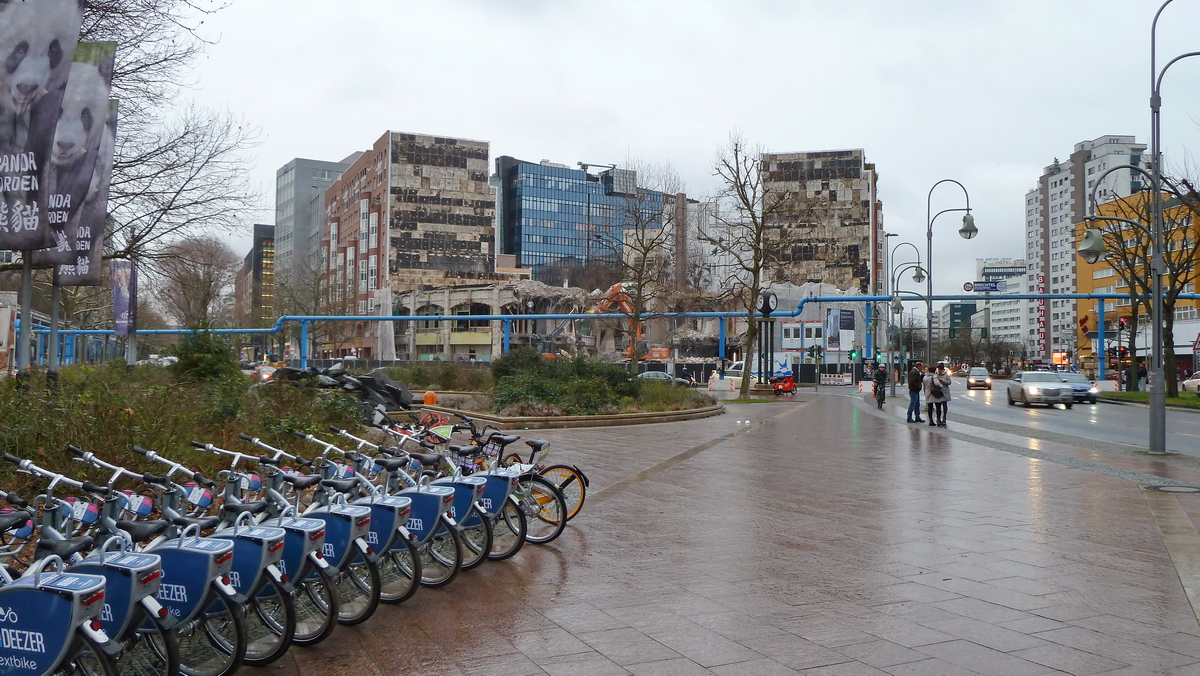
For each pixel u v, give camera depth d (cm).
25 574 384
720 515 938
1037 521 905
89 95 1242
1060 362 9994
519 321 8750
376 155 12119
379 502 594
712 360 8344
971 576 676
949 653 500
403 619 569
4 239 1099
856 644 517
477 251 12081
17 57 1100
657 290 5575
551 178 15825
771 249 4406
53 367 1362
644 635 535
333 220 13262
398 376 3572
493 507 716
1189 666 478
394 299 10544
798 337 8412
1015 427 2303
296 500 573
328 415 1480
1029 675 465
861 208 11900
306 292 7481
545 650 509
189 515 600
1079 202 13525
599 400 2392
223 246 4025
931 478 1238
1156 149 1647
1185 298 4622
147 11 1537
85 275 1357
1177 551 759
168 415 989
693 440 1825
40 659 366
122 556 413
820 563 721
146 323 6706
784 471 1309
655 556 746
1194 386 4544
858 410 3212
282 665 486
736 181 3991
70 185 1242
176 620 437
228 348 1789
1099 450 1661
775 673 470
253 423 1176
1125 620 562
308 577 521
